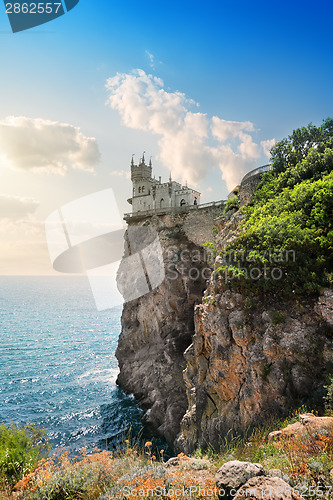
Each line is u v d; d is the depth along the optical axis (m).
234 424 16.06
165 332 44.25
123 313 55.53
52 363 69.00
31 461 9.70
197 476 8.83
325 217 18.14
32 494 7.95
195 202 61.69
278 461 7.37
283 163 29.67
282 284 16.45
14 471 9.55
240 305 17.98
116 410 42.44
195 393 22.77
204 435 18.36
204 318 20.33
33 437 11.13
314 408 11.94
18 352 79.06
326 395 12.05
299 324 15.05
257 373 15.12
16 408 44.00
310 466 6.52
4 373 60.34
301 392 13.62
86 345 90.38
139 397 44.81
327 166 24.16
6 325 124.00
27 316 154.25
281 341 14.96
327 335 14.28
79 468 8.73
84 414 41.84
